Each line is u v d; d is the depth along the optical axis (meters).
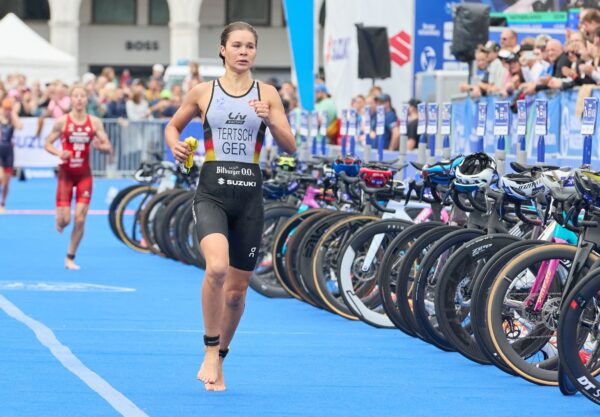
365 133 25.83
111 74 58.06
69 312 19.88
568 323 12.44
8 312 19.70
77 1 86.75
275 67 91.69
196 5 87.06
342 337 17.59
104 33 91.25
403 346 16.80
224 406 12.73
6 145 42.28
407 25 37.06
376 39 35.09
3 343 16.52
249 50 13.29
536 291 14.04
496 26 35.31
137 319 19.19
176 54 87.50
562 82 20.52
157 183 34.28
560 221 13.47
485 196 15.41
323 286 19.00
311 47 31.88
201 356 15.75
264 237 21.86
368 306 18.27
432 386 13.99
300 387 13.85
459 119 24.67
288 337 17.55
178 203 27.42
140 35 91.31
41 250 30.73
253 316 19.67
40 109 55.16
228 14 91.81
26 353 15.74
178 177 29.66
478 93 23.36
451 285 14.99
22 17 91.31
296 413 12.45
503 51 23.52
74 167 26.44
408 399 13.24
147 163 30.12
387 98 33.53
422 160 21.47
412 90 36.62
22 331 17.66
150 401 12.89
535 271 14.02
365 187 18.53
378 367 15.19
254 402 12.98
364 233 17.95
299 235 19.97
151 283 24.27
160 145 56.22
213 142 13.27
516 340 14.28
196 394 13.32
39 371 14.48
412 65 36.59
